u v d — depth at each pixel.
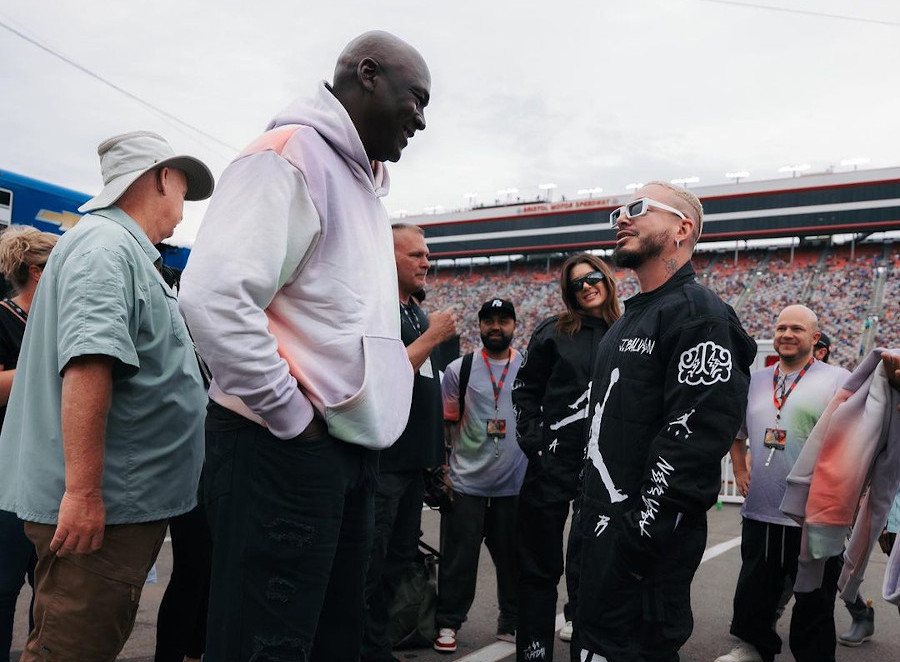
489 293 48.22
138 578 2.02
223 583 1.51
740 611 3.61
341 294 1.60
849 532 3.20
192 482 2.19
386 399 1.65
